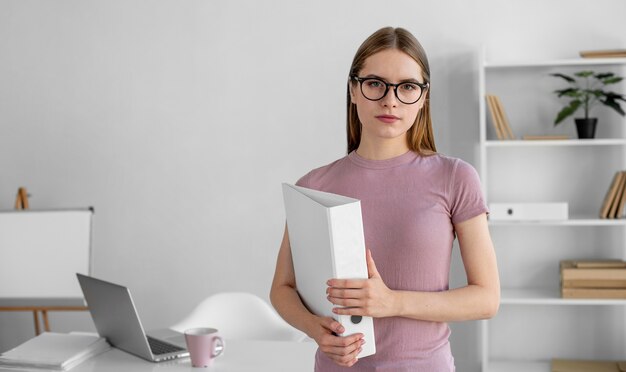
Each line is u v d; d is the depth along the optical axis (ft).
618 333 12.02
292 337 9.37
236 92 12.64
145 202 12.96
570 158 12.04
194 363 6.65
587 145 11.98
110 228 13.05
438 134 12.19
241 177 12.72
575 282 11.13
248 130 12.66
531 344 12.23
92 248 11.92
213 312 9.72
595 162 11.98
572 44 11.89
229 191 12.76
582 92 11.20
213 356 6.68
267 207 12.67
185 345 7.25
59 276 11.75
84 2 12.91
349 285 4.26
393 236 4.64
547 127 12.01
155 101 12.84
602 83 11.71
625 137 11.84
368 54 4.54
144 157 12.92
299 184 5.10
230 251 12.81
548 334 12.18
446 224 4.67
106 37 12.90
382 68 4.48
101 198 13.05
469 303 4.51
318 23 12.39
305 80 12.47
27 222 11.93
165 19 12.75
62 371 6.59
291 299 5.06
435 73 12.14
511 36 11.99
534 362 12.14
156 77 12.82
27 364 6.68
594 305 12.06
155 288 13.00
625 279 11.01
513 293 11.72
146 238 12.98
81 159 13.07
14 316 13.41
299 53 12.46
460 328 12.31
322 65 12.42
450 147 12.18
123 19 12.84
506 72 12.05
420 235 4.59
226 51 12.64
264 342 7.48
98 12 12.89
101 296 6.92
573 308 12.12
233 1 12.57
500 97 12.09
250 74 12.60
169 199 12.90
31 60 13.10
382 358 4.63
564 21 11.89
